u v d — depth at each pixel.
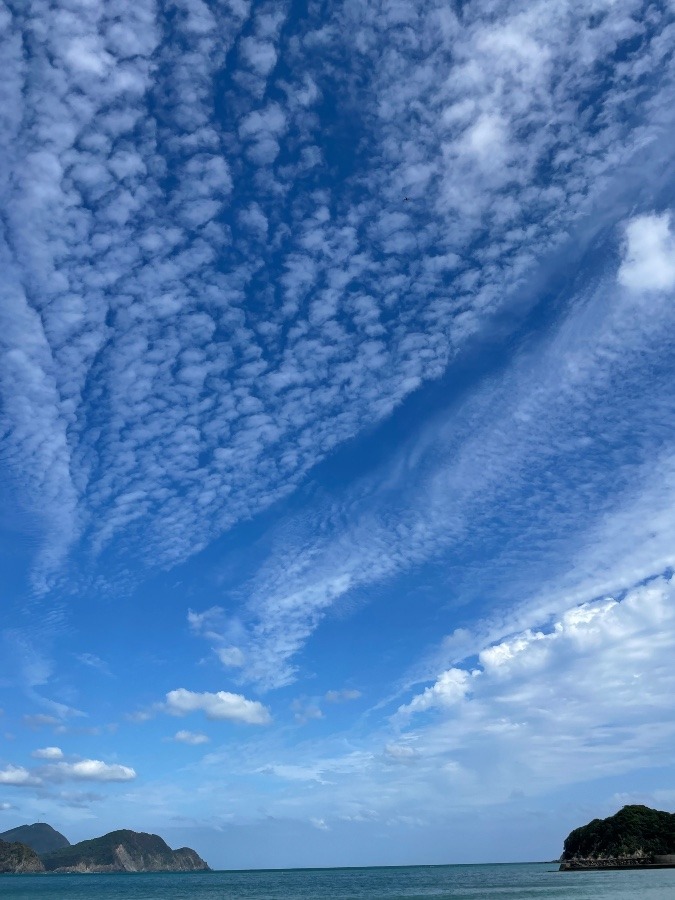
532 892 127.12
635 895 103.12
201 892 195.50
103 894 195.75
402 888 177.25
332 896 146.88
